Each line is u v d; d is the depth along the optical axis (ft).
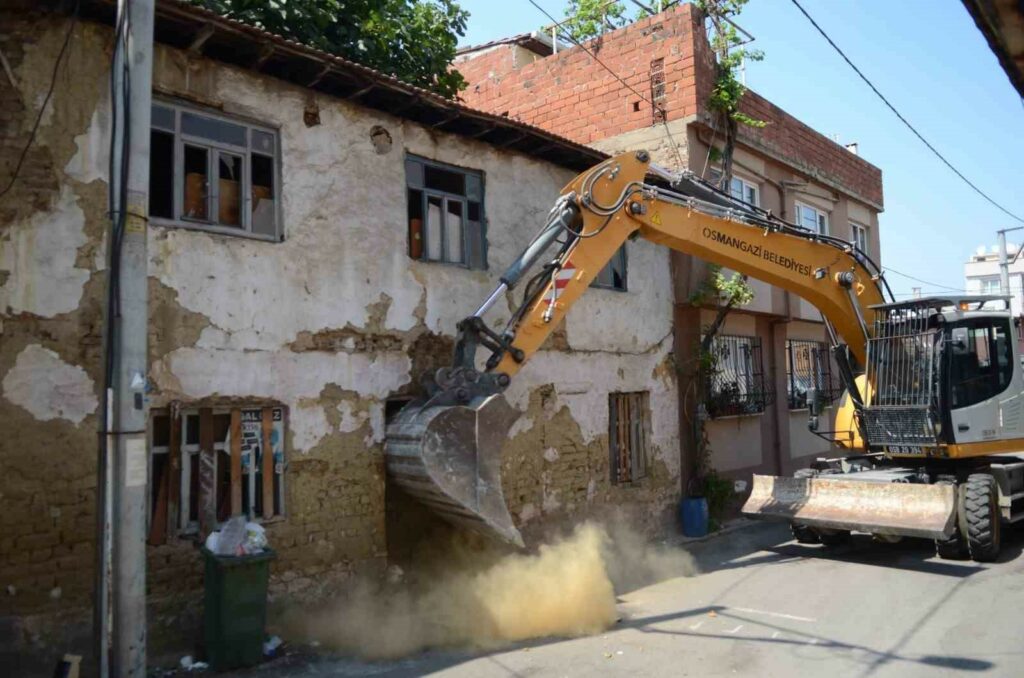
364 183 28.12
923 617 24.20
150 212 23.34
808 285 33.53
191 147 24.41
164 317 22.66
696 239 29.96
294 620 24.61
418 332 29.35
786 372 52.39
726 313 42.70
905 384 33.94
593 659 21.27
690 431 42.52
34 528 19.89
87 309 21.22
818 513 32.78
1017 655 20.45
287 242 25.70
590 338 36.86
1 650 19.08
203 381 23.32
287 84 26.14
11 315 20.01
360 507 26.76
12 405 19.84
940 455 33.12
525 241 34.45
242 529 21.83
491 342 26.20
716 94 44.55
